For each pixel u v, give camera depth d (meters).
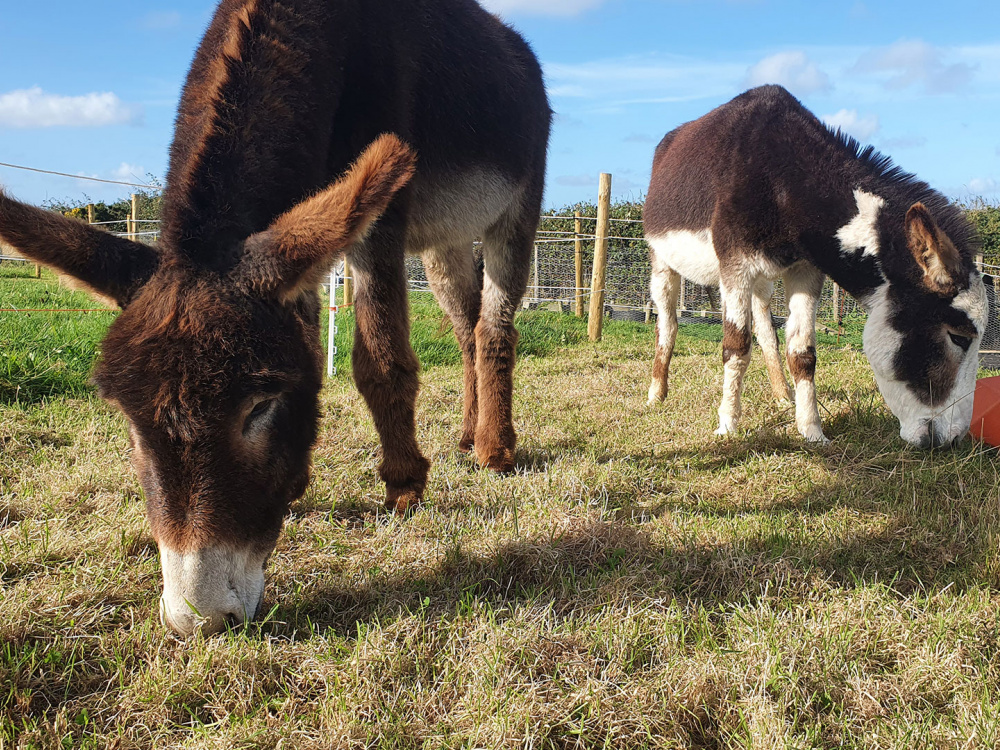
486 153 2.14
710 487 2.09
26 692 1.21
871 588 1.49
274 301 1.28
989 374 3.88
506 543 1.64
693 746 1.18
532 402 3.03
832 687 1.27
